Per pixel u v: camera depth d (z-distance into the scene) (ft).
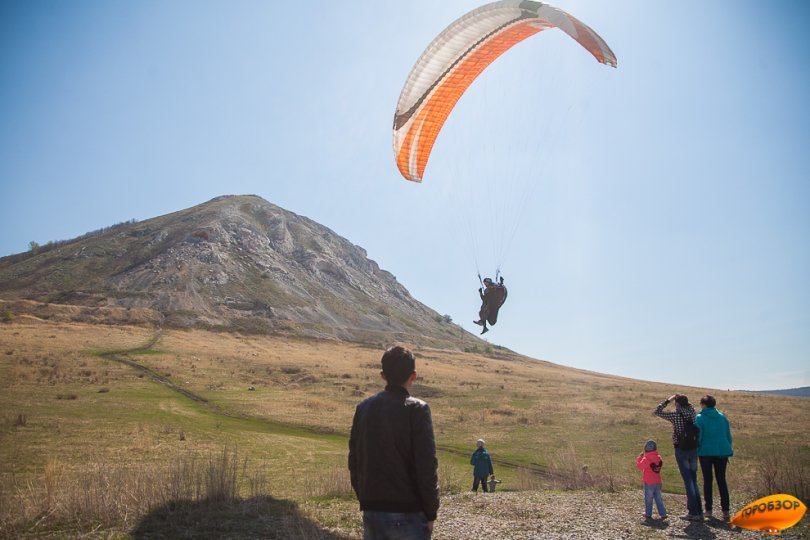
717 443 32.42
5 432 72.59
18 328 228.63
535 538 28.96
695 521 32.40
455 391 171.83
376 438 14.11
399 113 47.47
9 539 27.50
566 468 57.11
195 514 31.94
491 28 44.24
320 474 53.83
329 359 251.80
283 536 28.48
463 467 70.54
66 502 32.01
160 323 319.88
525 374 259.80
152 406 110.42
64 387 124.57
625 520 32.96
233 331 314.55
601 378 313.12
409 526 13.74
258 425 104.32
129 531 28.89
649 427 105.40
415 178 52.90
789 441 83.25
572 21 38.75
